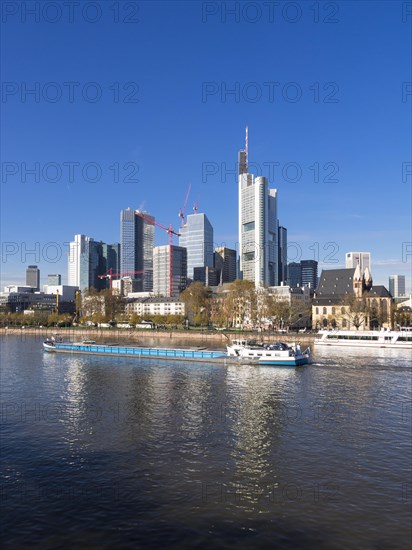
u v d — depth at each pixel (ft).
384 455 176.76
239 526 125.80
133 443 192.44
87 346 556.92
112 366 443.32
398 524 125.90
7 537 120.88
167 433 206.39
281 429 212.02
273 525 126.11
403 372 382.42
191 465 168.04
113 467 166.30
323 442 192.75
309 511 133.28
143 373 394.93
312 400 273.75
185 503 138.92
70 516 131.54
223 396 288.71
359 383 330.13
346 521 127.65
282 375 374.22
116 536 121.39
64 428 214.48
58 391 309.01
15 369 422.41
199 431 209.36
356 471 161.38
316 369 406.00
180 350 501.97
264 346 480.23
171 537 120.78
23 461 172.24
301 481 153.69
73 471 162.81
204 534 122.01
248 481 153.69
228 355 470.39
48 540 119.44
